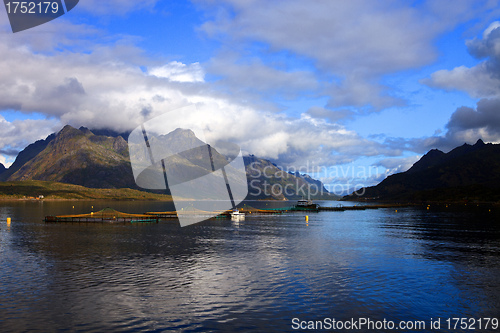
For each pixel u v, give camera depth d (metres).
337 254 45.16
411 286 30.25
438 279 32.62
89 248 49.22
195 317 22.81
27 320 22.00
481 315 23.66
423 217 122.75
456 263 39.84
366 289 29.25
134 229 75.56
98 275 33.25
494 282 31.75
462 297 27.36
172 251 47.00
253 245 52.72
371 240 59.22
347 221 102.75
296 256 43.59
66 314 23.08
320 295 27.56
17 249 48.00
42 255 43.50
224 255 44.06
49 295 26.95
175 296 26.98
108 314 23.12
